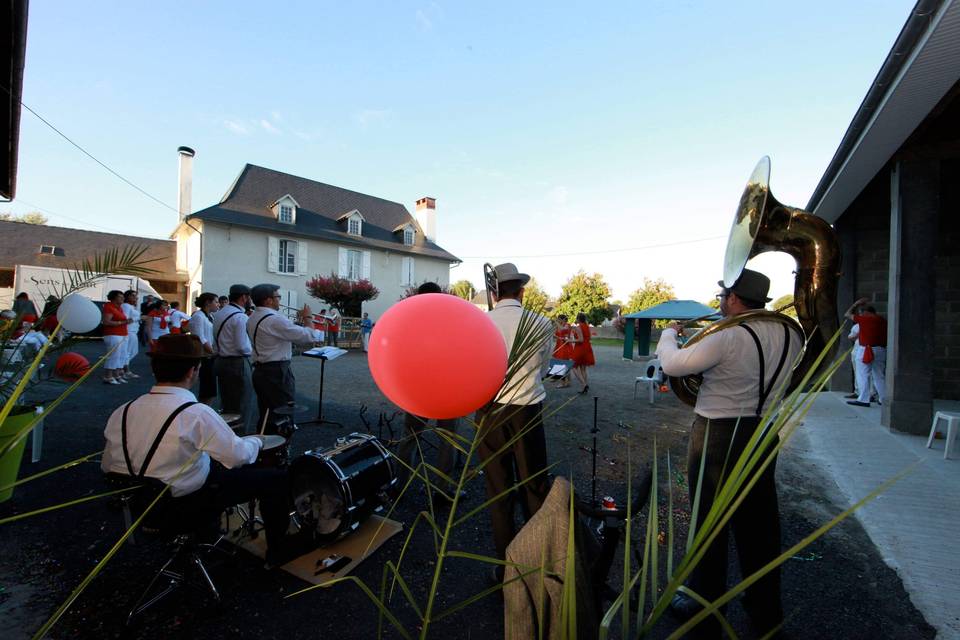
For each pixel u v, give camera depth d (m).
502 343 0.93
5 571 2.36
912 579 2.45
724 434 1.78
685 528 3.01
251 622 2.07
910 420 5.20
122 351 7.38
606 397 7.72
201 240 17.52
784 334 1.77
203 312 5.34
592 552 1.21
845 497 3.53
